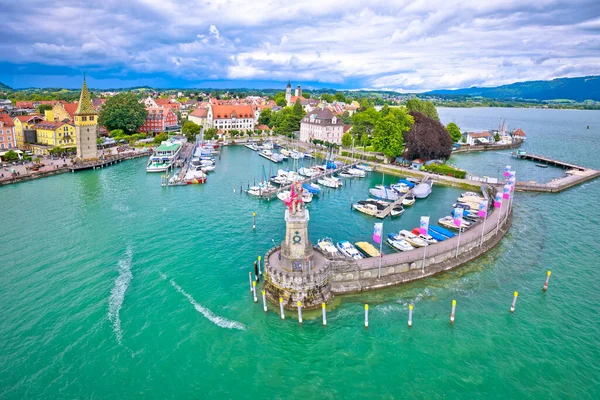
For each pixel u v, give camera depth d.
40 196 106.88
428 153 144.12
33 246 74.06
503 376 43.44
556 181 125.88
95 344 47.91
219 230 83.94
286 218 55.50
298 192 56.50
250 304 56.75
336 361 45.97
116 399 40.44
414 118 162.12
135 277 63.34
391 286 61.22
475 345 48.34
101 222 87.25
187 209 97.88
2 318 52.22
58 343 47.94
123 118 198.38
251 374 43.97
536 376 43.44
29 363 44.66
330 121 194.38
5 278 62.31
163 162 152.00
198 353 46.91
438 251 67.88
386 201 107.25
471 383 42.53
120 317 53.06
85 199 104.62
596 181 132.00
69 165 141.50
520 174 144.12
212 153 177.38
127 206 99.25
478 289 60.62
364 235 82.31
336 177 135.88
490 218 85.56
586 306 56.06
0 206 97.56
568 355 46.56
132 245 75.38
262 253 72.75
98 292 58.91
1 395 40.22
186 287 60.72
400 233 81.38
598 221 90.31
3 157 143.88
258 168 150.38
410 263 64.06
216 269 66.50
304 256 56.91
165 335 49.81
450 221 87.38
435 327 51.72
